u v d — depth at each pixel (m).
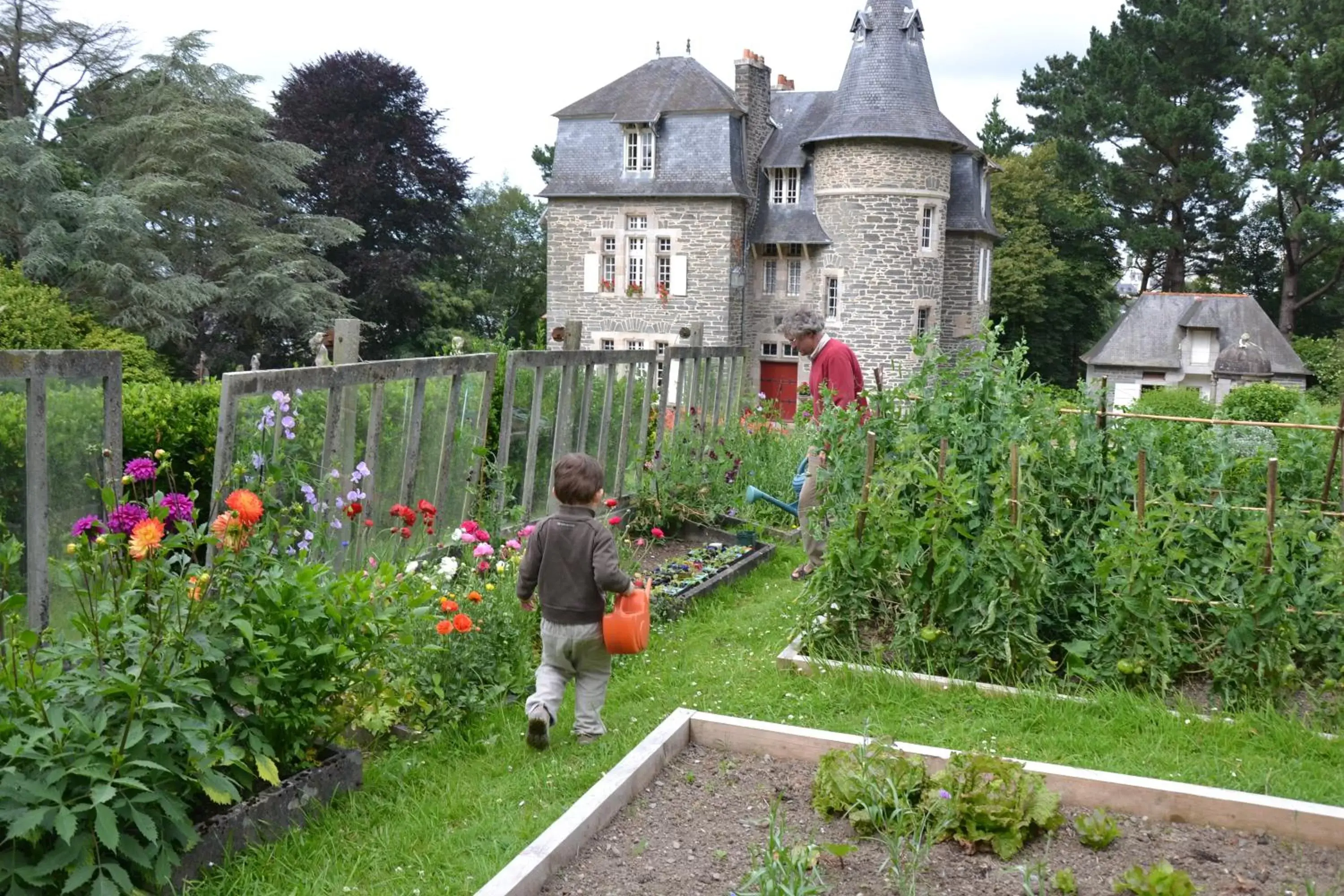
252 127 34.78
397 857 3.28
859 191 30.84
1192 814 3.17
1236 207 45.09
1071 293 47.50
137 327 30.23
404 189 41.88
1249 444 6.98
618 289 32.22
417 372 6.19
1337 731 4.16
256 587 3.49
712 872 2.90
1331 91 42.31
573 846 2.98
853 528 5.16
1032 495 5.07
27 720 2.85
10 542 3.71
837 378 6.83
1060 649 5.01
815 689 4.77
